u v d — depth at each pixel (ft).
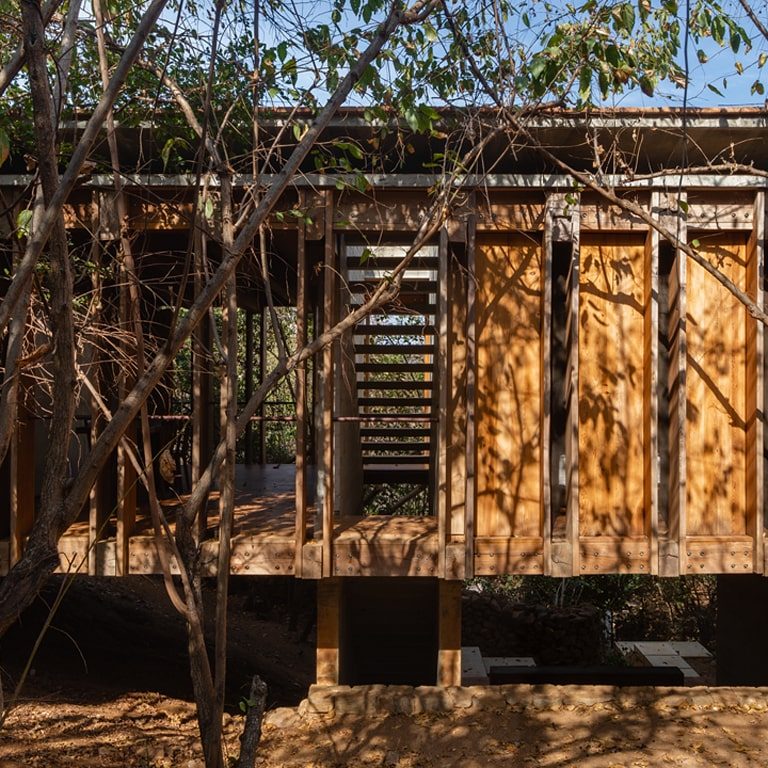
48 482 7.89
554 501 23.32
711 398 21.95
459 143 18.84
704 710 21.09
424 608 28.09
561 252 22.89
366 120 17.53
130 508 21.86
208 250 25.75
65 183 7.70
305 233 20.86
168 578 11.68
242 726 21.26
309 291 32.09
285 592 44.24
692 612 48.65
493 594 44.45
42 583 7.69
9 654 24.64
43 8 8.66
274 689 29.12
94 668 25.25
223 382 16.42
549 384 21.04
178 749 19.44
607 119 19.24
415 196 21.26
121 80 8.08
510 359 22.09
